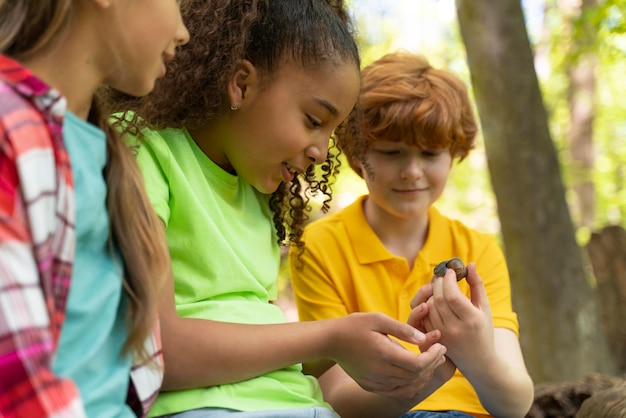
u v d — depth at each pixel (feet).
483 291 6.39
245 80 6.07
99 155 4.47
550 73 42.63
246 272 6.10
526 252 16.66
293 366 6.29
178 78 6.04
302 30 6.02
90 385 4.42
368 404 6.75
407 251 8.18
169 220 5.93
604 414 7.30
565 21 36.73
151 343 4.92
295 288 8.07
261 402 5.66
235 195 6.52
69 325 4.28
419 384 5.88
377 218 8.23
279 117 6.06
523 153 16.63
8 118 3.79
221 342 5.41
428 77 8.03
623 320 15.67
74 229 4.06
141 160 5.77
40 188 3.82
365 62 11.21
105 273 4.53
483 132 17.16
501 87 16.67
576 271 16.67
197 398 5.46
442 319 6.18
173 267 5.91
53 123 4.01
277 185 6.38
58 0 4.14
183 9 6.11
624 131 46.96
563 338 16.38
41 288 3.83
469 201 44.62
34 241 3.79
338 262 7.98
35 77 3.97
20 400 3.58
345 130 7.72
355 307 7.91
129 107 6.00
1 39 4.14
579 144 43.47
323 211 7.70
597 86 45.37
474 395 7.54
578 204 42.75
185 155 6.11
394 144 7.80
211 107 6.14
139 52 4.45
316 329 5.74
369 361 5.69
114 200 4.62
